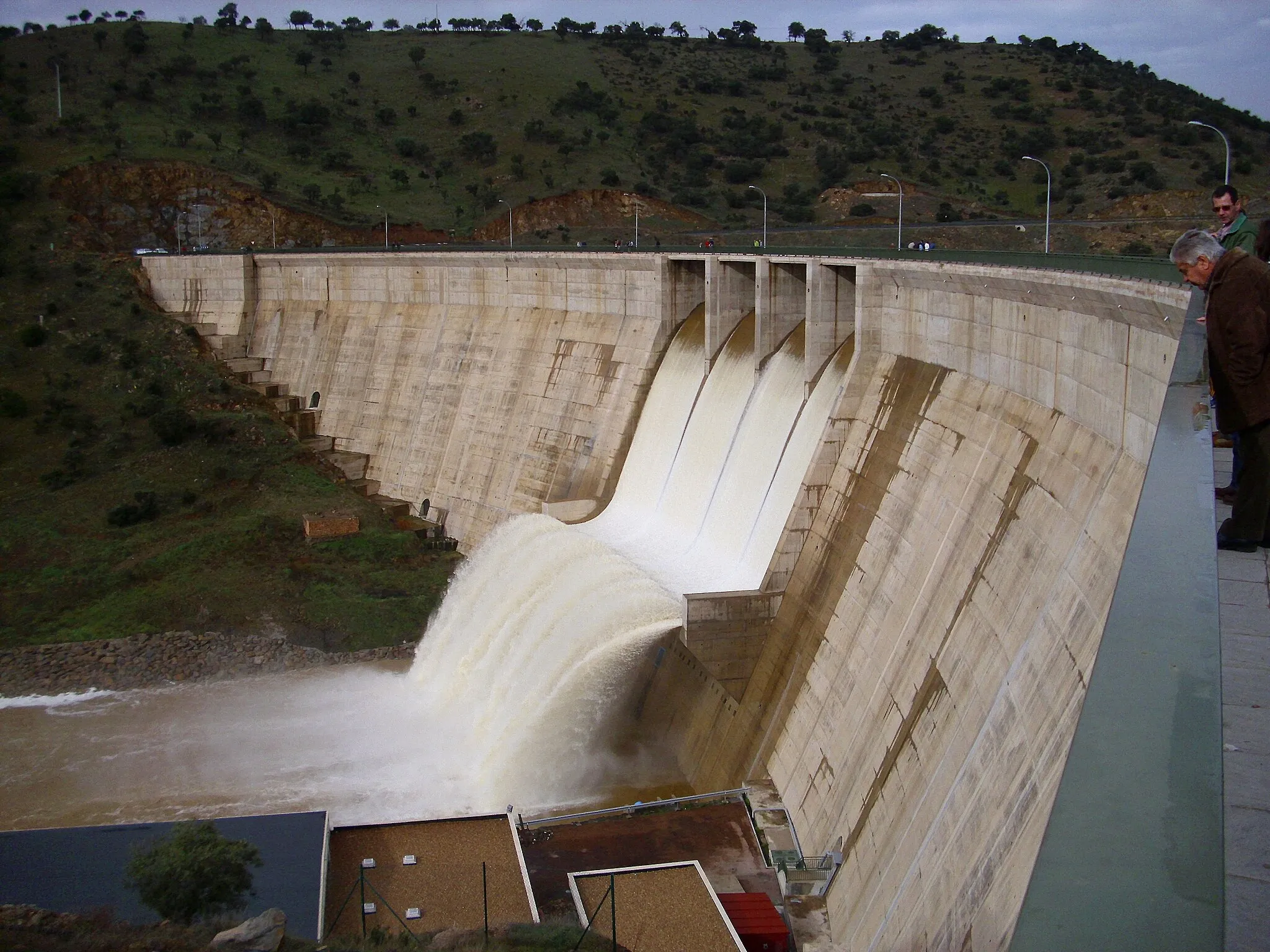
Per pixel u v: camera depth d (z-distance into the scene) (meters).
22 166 114.06
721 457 53.56
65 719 54.44
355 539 72.12
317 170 134.00
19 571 68.94
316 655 61.12
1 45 146.25
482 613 57.12
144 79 141.75
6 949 28.27
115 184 115.56
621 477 61.81
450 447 77.00
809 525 44.59
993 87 146.50
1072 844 7.03
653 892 32.69
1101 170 111.06
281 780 47.84
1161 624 9.23
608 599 47.75
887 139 134.50
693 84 164.38
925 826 29.16
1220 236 19.48
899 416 41.88
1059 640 25.91
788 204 125.62
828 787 36.19
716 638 43.88
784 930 31.41
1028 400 34.41
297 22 187.38
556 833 37.47
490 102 154.75
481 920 32.47
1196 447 12.43
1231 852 7.91
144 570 68.31
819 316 47.94
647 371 62.62
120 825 36.94
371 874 34.72
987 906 22.70
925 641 33.84
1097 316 29.69
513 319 76.62
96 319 96.56
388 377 84.44
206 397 88.38
